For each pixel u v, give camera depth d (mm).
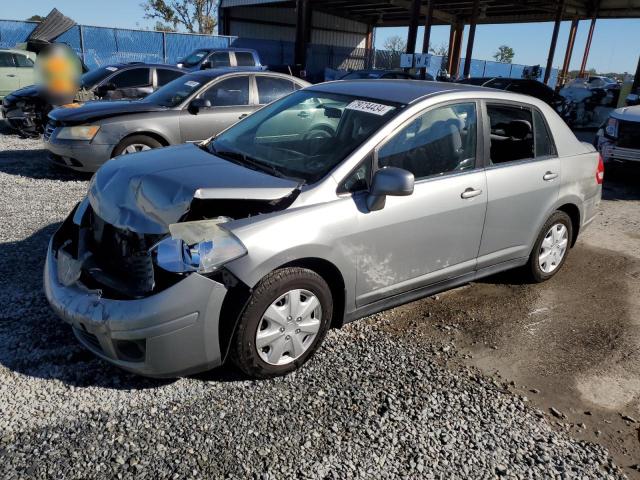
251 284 2824
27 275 4195
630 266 5418
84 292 2885
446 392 3166
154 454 2514
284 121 3992
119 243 3098
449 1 26594
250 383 3092
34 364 3111
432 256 3707
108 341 2740
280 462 2527
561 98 16719
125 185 3264
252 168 3451
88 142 6910
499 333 3932
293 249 2930
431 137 3641
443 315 4148
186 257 2709
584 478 2607
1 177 7246
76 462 2434
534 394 3248
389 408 2971
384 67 33812
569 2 26312
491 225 4020
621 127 8500
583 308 4430
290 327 3082
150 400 2891
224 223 2859
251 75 7992
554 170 4441
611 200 7961
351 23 37219
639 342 3941
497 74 38875
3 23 21844
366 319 3980
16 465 2391
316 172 3287
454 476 2547
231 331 2881
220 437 2652
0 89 13445
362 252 3273
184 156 3639
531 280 4777
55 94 10203
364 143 3334
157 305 2670
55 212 5824
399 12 32469
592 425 3010
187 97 7516
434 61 31141
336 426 2797
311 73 30172
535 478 2582
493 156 4184
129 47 25312
